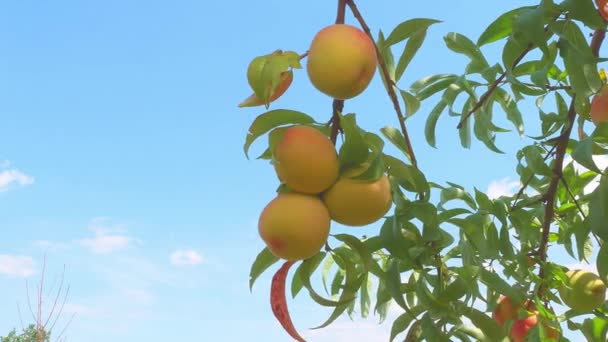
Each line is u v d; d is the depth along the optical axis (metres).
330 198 1.00
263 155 1.08
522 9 1.24
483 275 1.17
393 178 1.11
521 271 1.33
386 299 1.27
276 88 1.01
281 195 1.00
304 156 0.98
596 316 1.30
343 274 1.35
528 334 1.23
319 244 1.00
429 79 1.46
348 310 1.44
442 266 1.20
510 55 1.26
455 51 1.43
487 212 1.33
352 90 0.98
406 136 1.10
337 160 1.00
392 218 1.12
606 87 1.31
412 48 1.15
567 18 1.19
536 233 1.50
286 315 1.02
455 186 1.33
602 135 1.18
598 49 1.27
